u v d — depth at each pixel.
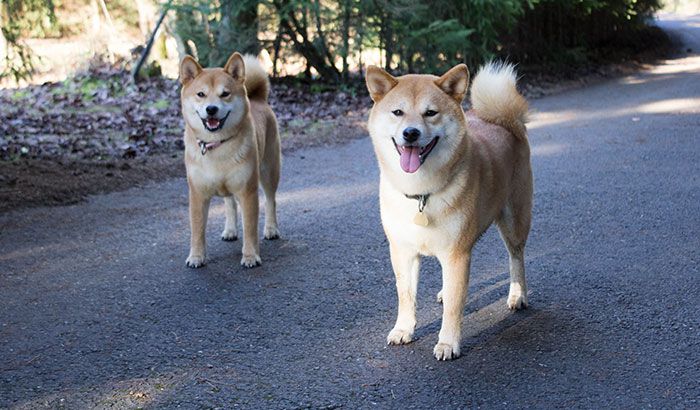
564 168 3.60
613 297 2.23
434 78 1.93
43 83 5.95
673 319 2.10
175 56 6.52
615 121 4.89
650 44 10.01
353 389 1.86
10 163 3.51
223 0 5.60
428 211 1.92
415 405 1.80
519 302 2.18
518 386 1.85
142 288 2.36
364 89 6.05
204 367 1.95
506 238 2.17
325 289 2.34
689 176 3.33
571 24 8.30
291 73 6.54
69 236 2.77
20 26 4.33
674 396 1.80
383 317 2.17
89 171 3.51
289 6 5.60
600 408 1.77
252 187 2.51
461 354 1.98
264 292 2.33
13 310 2.23
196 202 2.50
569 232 2.72
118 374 1.93
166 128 4.55
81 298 2.30
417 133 1.85
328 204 3.11
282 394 1.85
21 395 1.85
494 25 6.76
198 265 2.50
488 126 2.15
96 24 8.18
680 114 5.02
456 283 1.96
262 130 2.66
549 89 6.71
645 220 2.80
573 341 2.02
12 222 2.88
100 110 5.07
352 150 4.22
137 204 3.12
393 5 5.72
